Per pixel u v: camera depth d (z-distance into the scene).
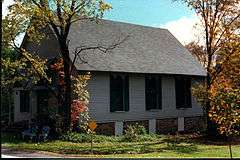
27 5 23.17
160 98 31.91
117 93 28.88
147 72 30.02
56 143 22.12
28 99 30.77
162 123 31.98
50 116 26.33
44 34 26.84
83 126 25.11
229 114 13.84
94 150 19.28
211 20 25.80
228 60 24.44
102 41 30.09
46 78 25.08
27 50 30.95
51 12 23.11
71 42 27.86
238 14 25.62
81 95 25.72
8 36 24.00
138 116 30.08
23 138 24.59
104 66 27.62
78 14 24.03
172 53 35.06
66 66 24.67
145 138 25.41
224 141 25.38
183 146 21.95
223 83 22.16
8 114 34.50
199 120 35.31
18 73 27.67
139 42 33.34
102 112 27.62
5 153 17.97
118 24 33.75
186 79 34.25
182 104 34.00
